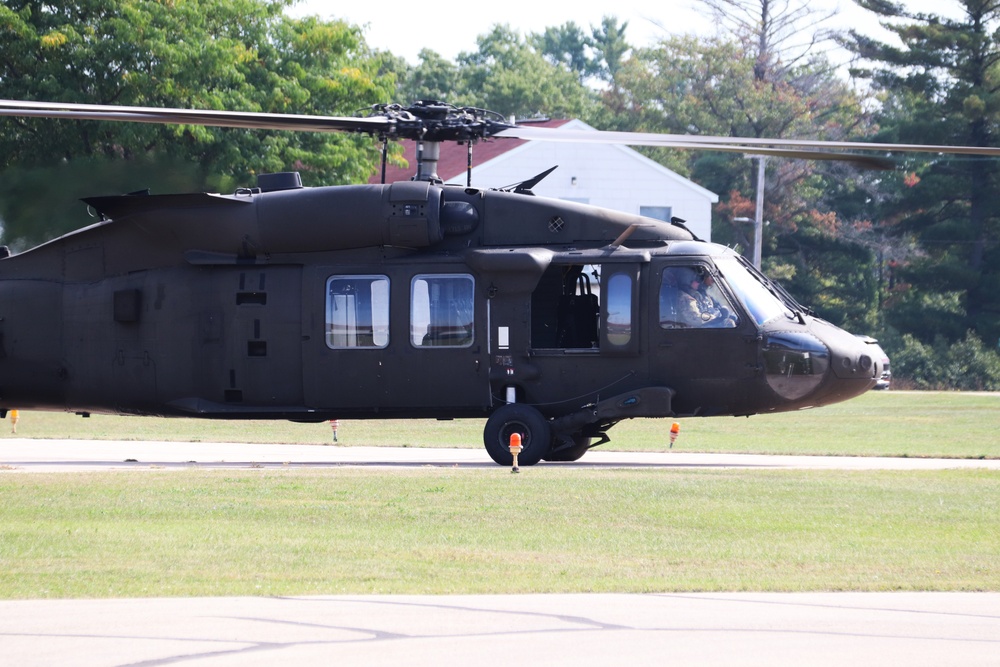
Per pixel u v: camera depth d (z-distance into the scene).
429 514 51.62
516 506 53.66
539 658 29.97
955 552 43.97
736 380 70.06
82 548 43.94
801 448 95.69
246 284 72.88
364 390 72.12
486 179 184.38
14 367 76.50
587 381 70.94
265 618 33.75
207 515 51.38
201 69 136.25
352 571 40.31
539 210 72.69
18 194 114.19
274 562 41.78
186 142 130.12
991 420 132.12
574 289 72.38
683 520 50.47
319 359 72.06
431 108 65.50
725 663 29.69
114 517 50.91
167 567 40.88
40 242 113.19
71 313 75.75
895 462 78.88
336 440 102.50
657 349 70.38
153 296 74.19
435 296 71.56
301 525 49.16
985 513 52.44
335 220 71.44
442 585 38.19
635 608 35.22
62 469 69.81
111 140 122.81
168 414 75.38
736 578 39.50
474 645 31.08
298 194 72.56
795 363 69.94
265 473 65.69
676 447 96.88
